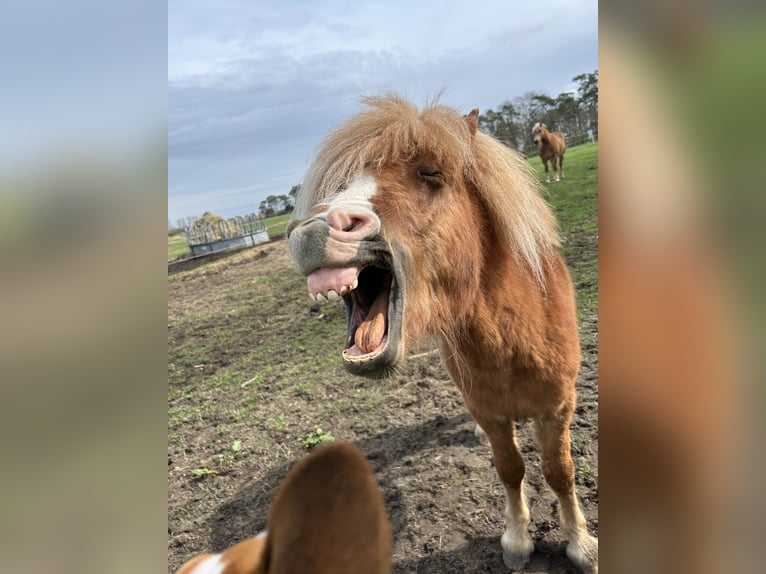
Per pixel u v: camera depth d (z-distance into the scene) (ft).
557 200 33.50
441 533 9.70
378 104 7.41
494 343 7.19
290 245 5.86
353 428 13.87
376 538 2.15
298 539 2.16
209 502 11.95
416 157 6.64
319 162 7.33
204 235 50.24
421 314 6.36
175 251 52.31
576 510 8.75
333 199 6.35
